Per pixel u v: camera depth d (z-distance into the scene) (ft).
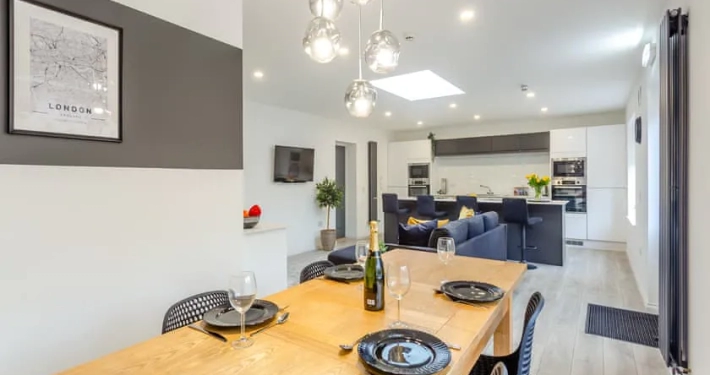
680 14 7.03
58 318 5.44
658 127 9.51
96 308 5.87
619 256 19.98
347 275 6.77
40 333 5.26
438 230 11.47
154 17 6.57
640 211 14.14
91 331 5.81
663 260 8.00
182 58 7.06
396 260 8.00
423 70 14.05
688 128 6.88
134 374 3.54
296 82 15.64
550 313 11.89
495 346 6.95
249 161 19.17
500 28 10.32
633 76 14.84
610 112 22.70
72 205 5.57
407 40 11.12
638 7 9.11
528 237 19.03
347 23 9.93
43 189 5.26
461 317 4.90
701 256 6.20
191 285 7.30
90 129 5.72
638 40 11.15
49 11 5.24
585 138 22.16
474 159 28.12
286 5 8.96
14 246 5.01
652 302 12.12
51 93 5.28
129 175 6.25
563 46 11.62
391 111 22.33
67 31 5.43
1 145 4.87
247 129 19.06
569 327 10.75
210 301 5.77
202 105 7.45
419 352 3.82
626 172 21.01
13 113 4.94
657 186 10.44
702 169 6.13
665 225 7.72
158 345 4.16
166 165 6.82
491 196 26.63
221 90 7.85
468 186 28.35
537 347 9.53
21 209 5.06
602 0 8.79
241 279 4.23
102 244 5.93
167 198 6.86
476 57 12.64
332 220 25.18
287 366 3.68
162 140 6.73
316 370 3.60
